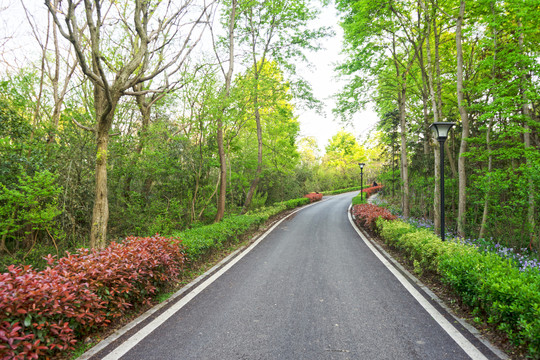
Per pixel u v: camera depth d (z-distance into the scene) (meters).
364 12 11.62
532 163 7.78
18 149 8.06
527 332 2.63
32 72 9.99
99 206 7.31
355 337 3.28
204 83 10.70
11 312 2.44
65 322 2.84
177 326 3.58
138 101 13.45
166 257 4.54
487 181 9.48
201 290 4.97
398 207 20.56
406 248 6.85
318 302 4.40
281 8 15.29
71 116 9.79
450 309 4.06
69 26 5.37
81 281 3.37
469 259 4.15
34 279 2.76
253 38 16.23
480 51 12.40
